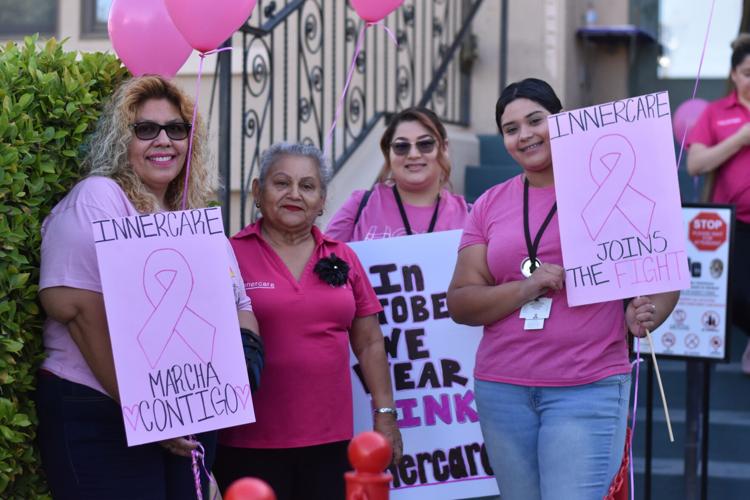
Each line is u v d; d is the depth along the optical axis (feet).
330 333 12.28
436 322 14.17
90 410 10.37
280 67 23.09
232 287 10.78
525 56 25.32
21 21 25.39
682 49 28.55
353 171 20.24
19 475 10.70
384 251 14.24
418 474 14.05
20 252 10.64
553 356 11.40
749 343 18.29
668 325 15.21
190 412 10.32
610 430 11.28
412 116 15.08
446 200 15.28
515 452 11.63
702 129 18.39
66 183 11.23
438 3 24.22
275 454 12.18
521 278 11.68
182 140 11.03
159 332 10.24
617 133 11.33
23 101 10.59
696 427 15.40
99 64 11.85
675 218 11.21
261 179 12.55
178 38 12.23
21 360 10.58
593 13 28.22
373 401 12.98
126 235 10.17
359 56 22.52
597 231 11.30
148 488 10.57
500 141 24.34
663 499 16.90
